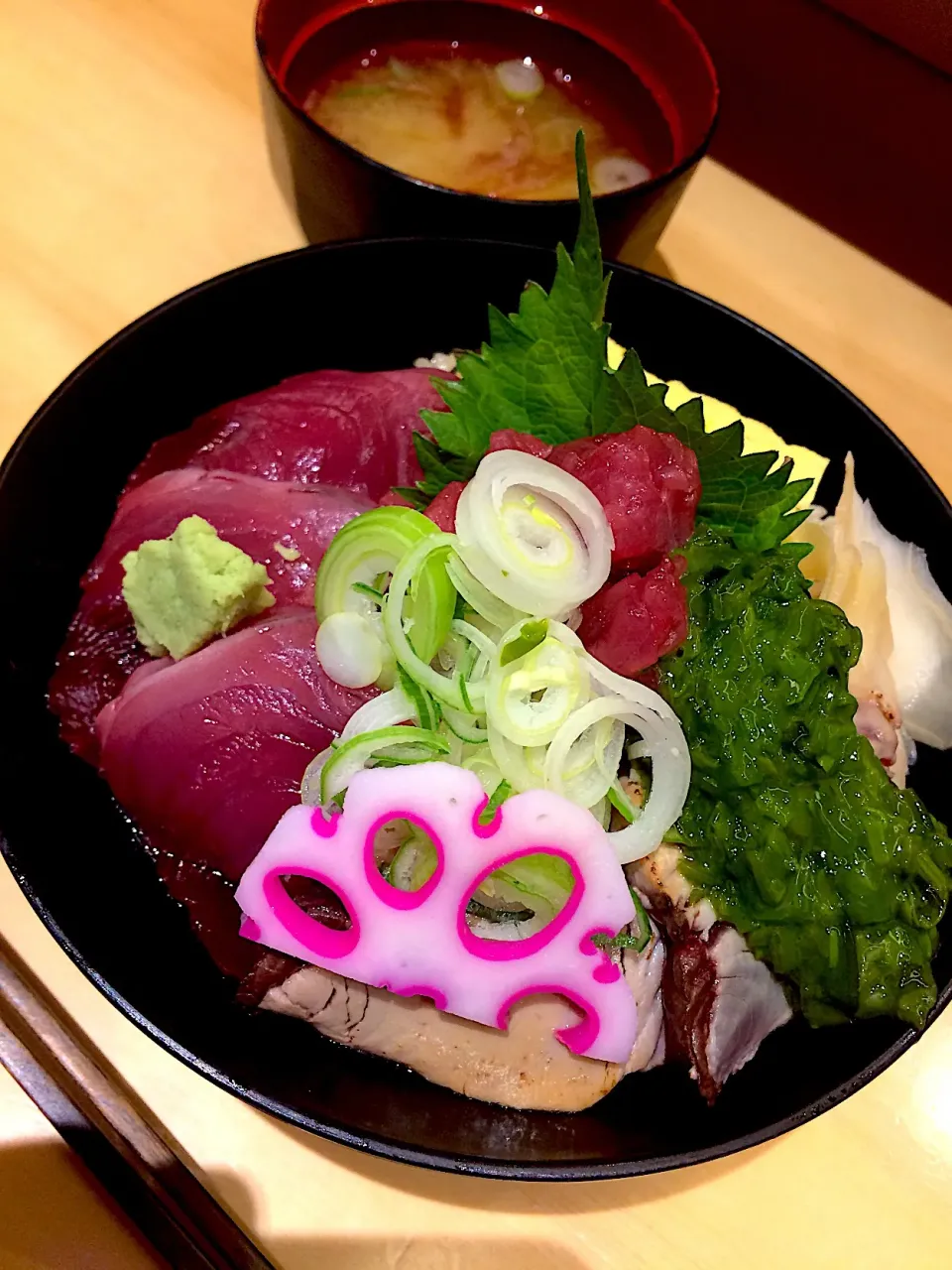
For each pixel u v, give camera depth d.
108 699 0.22
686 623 0.20
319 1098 0.19
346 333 0.27
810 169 0.34
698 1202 0.21
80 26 0.32
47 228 0.29
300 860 0.19
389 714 0.20
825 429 0.27
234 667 0.21
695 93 0.28
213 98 0.32
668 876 0.20
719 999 0.20
